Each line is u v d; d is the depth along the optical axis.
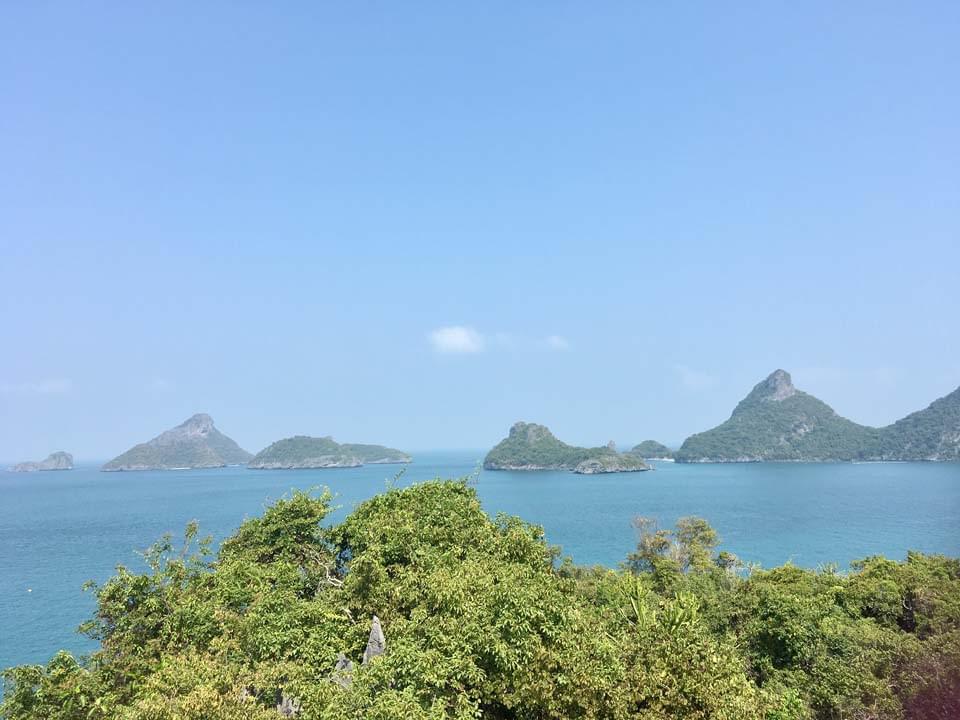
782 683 29.34
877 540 106.56
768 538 109.38
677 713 15.92
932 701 23.72
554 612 19.64
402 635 20.42
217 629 22.47
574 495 193.00
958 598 37.06
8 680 19.31
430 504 35.19
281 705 19.95
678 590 44.28
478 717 17.84
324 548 34.44
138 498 193.62
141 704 15.01
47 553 96.31
